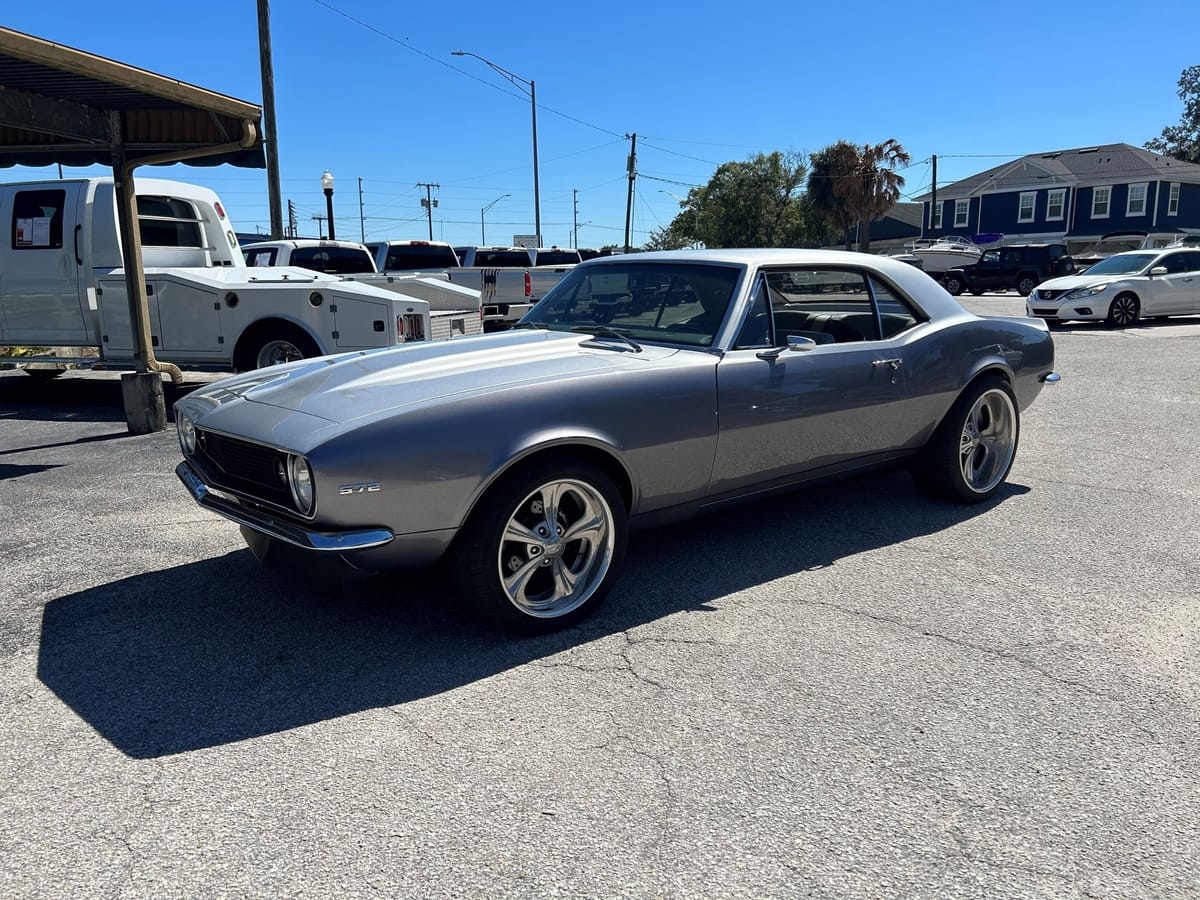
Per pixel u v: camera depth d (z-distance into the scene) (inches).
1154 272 673.6
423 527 123.4
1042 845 90.4
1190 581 160.7
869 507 208.4
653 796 98.0
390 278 385.7
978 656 131.7
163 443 280.5
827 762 104.7
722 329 157.6
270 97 649.6
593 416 135.3
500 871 86.1
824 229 2250.2
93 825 93.0
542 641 136.3
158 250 357.7
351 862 87.3
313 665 128.6
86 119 272.1
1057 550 177.5
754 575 164.2
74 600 152.3
